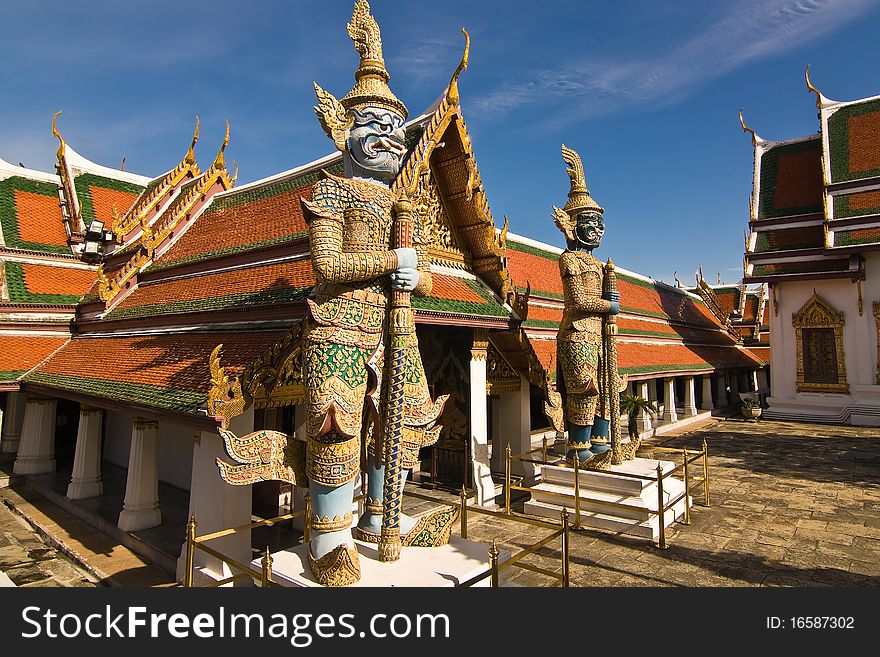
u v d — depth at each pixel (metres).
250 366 7.16
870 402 27.81
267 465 6.33
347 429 6.00
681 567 9.06
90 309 15.81
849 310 29.14
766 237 32.53
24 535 11.51
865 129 31.25
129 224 18.36
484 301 12.41
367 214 6.36
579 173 12.52
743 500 13.48
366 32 7.06
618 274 29.50
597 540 10.47
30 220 18.16
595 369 11.98
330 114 6.66
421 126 11.30
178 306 12.27
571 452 12.38
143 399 8.76
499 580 7.32
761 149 36.03
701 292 39.97
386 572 6.33
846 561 9.35
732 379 36.31
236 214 14.92
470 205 12.28
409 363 6.84
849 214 29.38
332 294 6.20
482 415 12.80
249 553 8.30
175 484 13.95
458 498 12.60
